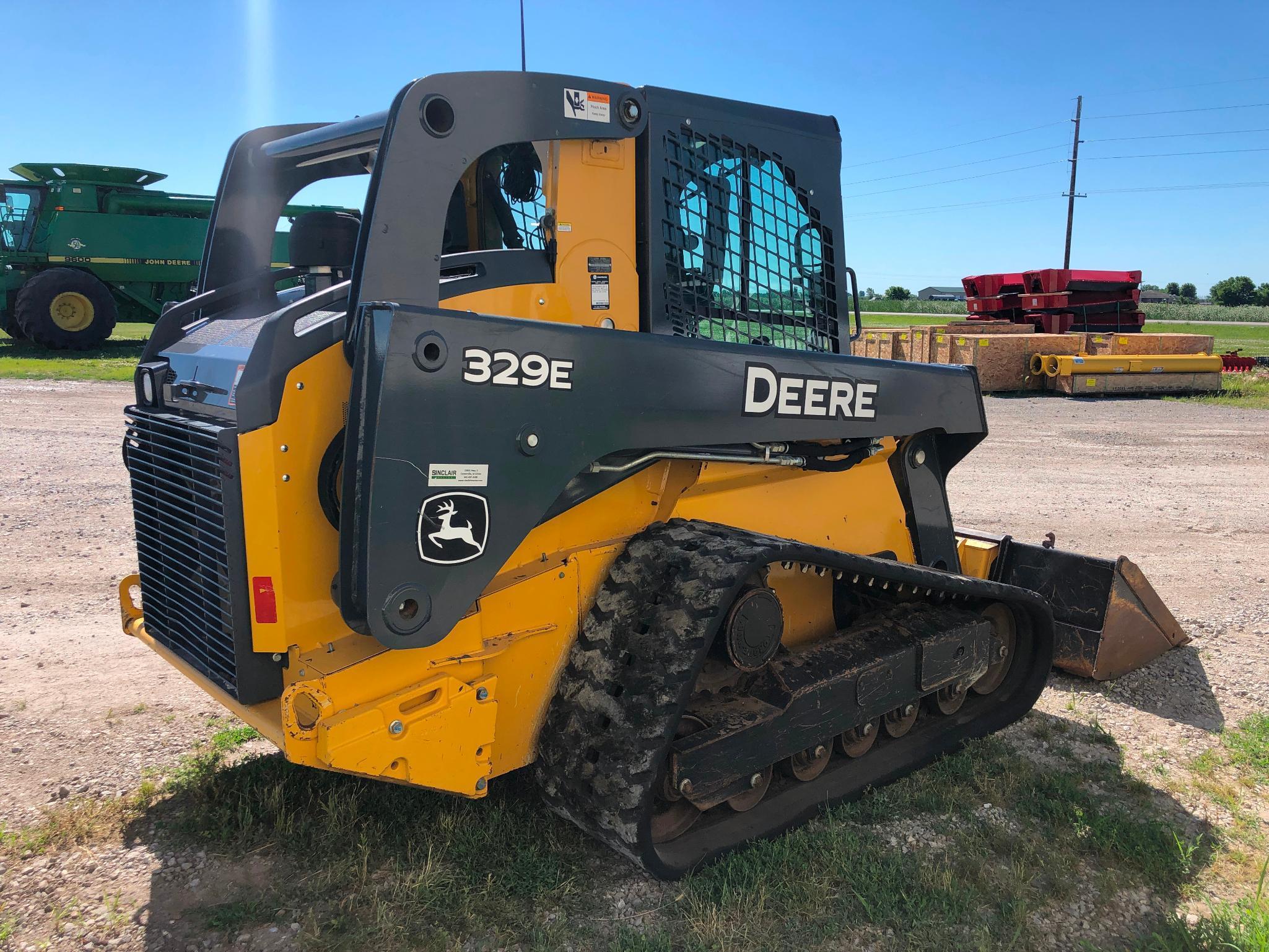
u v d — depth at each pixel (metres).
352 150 3.31
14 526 6.46
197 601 2.94
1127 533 7.45
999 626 4.16
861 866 2.94
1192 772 3.76
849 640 3.51
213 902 2.69
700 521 3.20
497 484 2.53
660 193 3.18
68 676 4.24
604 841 2.80
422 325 2.35
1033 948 2.67
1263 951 2.59
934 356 18.34
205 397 2.83
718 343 3.06
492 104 2.69
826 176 3.76
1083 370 16.94
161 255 20.27
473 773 2.69
